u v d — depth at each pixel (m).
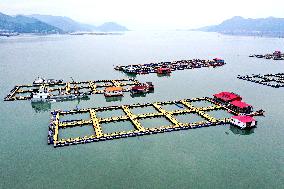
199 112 90.94
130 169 60.06
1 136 75.50
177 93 117.12
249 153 67.19
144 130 77.19
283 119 87.69
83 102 104.62
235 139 74.44
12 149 68.50
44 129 80.06
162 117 88.31
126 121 85.38
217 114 90.94
